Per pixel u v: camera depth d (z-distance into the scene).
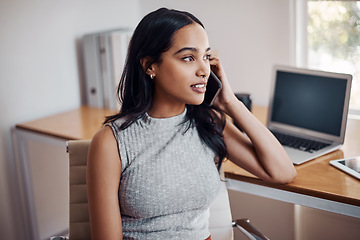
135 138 1.32
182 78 1.26
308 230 2.22
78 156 1.55
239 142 1.52
